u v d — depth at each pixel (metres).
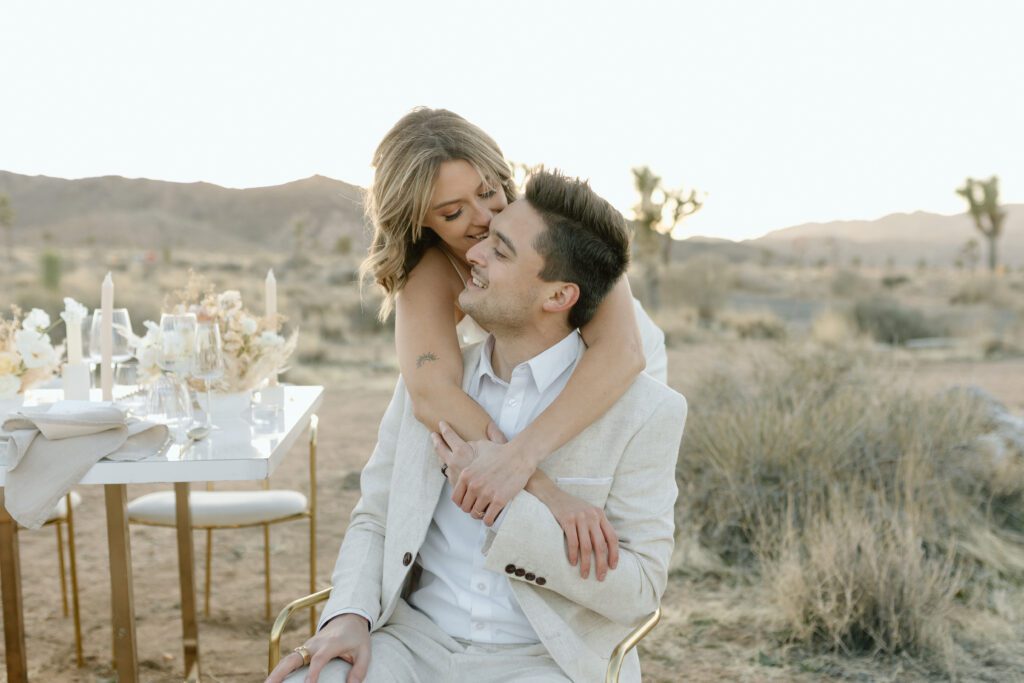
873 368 6.03
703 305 21.48
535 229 2.05
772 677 3.40
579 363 2.09
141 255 50.66
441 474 2.14
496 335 2.19
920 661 3.49
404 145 2.28
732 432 4.99
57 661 3.60
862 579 3.71
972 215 38.97
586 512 1.95
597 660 2.00
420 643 2.11
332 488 6.26
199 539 5.21
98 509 5.78
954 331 17.08
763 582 4.16
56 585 4.48
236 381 3.26
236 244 80.06
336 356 14.12
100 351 3.53
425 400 2.15
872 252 102.12
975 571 4.26
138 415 3.05
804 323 19.14
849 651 3.59
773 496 4.59
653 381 2.15
